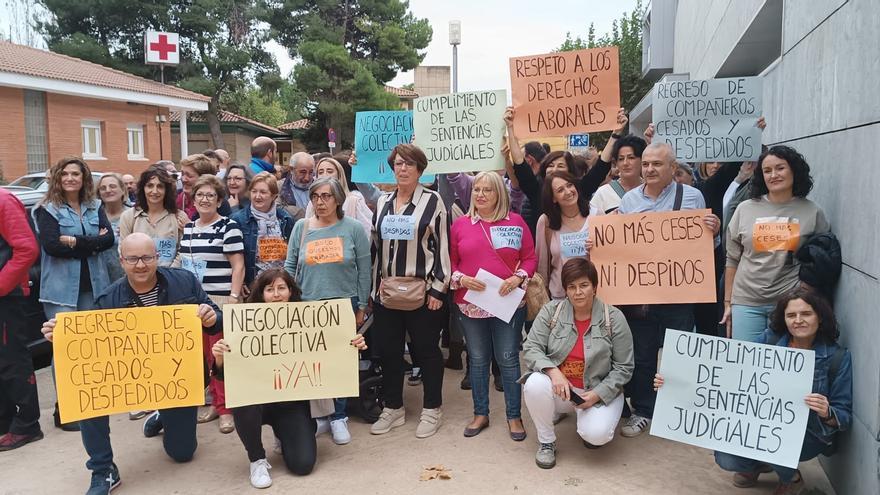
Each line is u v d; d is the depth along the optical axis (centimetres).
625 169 471
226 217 487
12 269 423
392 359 460
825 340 336
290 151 4353
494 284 420
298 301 413
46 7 3550
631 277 419
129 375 372
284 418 402
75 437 464
